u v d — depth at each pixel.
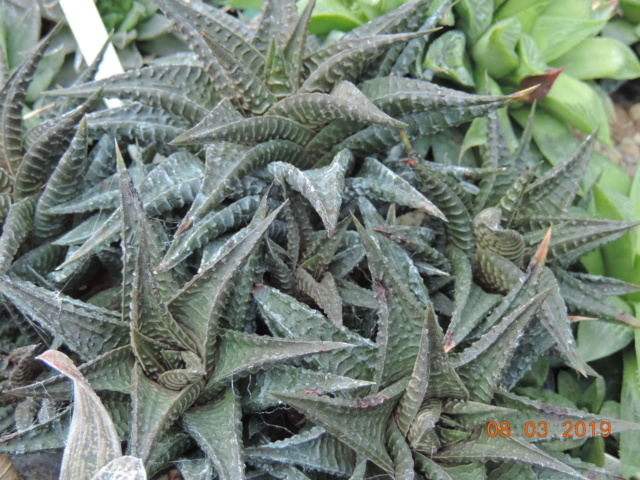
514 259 0.22
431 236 0.22
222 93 0.21
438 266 0.22
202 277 0.18
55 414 0.18
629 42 0.35
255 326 0.21
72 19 0.25
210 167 0.19
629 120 0.35
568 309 0.23
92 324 0.18
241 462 0.16
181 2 0.20
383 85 0.21
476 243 0.22
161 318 0.17
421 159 0.21
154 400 0.16
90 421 0.15
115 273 0.23
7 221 0.21
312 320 0.19
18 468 0.20
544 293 0.18
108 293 0.22
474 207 0.23
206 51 0.21
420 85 0.20
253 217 0.20
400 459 0.17
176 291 0.19
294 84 0.22
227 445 0.16
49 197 0.22
